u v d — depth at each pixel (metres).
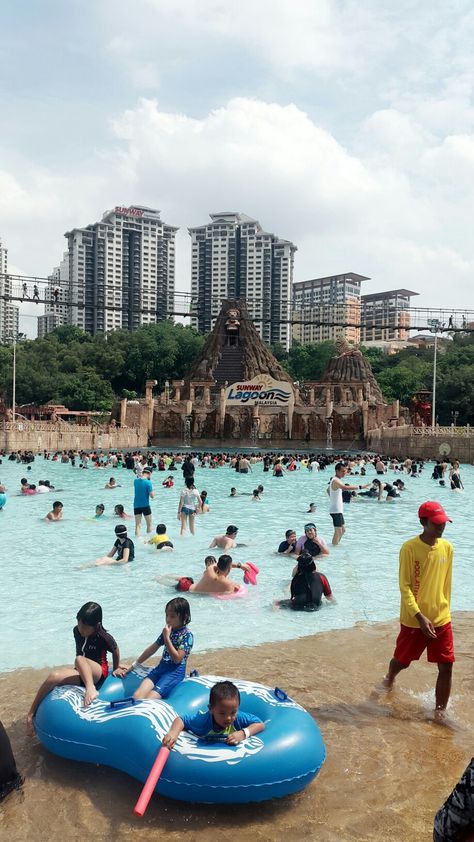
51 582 11.56
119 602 10.27
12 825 4.51
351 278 186.38
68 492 27.19
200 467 44.22
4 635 8.59
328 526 18.53
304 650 8.09
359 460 46.84
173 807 4.73
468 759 5.41
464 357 93.44
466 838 2.52
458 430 53.34
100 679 5.94
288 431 73.00
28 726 5.86
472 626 9.17
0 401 73.25
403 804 4.75
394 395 106.25
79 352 120.81
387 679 6.78
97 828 4.48
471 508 22.72
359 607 10.09
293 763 4.70
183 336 127.75
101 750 5.09
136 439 72.19
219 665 7.51
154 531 17.23
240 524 18.84
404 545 6.48
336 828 4.48
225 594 10.75
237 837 4.39
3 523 18.58
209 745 4.77
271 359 90.75
